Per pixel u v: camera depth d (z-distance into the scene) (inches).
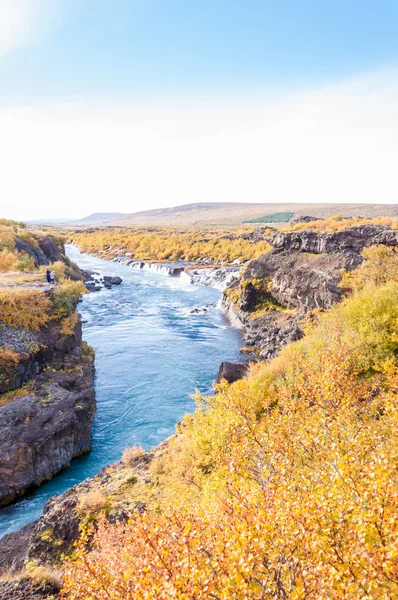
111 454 745.0
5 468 626.5
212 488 315.0
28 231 2448.3
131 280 2763.3
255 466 276.4
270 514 161.3
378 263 1103.6
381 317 554.9
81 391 879.7
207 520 191.6
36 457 660.1
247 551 148.3
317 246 1373.0
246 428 314.2
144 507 409.7
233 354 1261.1
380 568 137.3
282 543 150.0
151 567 159.3
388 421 277.7
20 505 615.2
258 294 1533.0
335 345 458.3
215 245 3484.3
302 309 1274.6
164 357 1232.8
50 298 1045.8
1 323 886.4
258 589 146.9
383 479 159.8
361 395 366.6
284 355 680.4
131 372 1109.7
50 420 706.2
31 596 330.6
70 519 419.8
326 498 181.6
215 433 431.8
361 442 234.4
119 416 870.4
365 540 153.0
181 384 1030.4
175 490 412.8
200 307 1942.7
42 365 888.3
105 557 227.1
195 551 156.7
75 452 733.3
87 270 3034.0
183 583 143.8
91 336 1457.9
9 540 486.3
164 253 3639.3
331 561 151.7
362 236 1274.6
